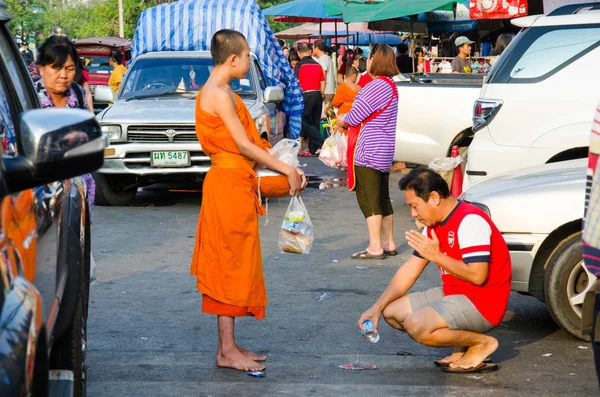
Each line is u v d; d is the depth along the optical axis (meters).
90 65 30.36
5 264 2.32
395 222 11.45
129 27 60.16
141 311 7.20
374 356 6.03
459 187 10.05
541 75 8.95
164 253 9.41
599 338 3.12
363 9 17.19
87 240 4.86
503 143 9.08
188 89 13.17
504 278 5.48
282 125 14.74
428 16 19.38
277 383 5.38
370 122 8.93
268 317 7.02
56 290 3.41
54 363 4.21
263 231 10.68
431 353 6.13
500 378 5.50
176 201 13.10
